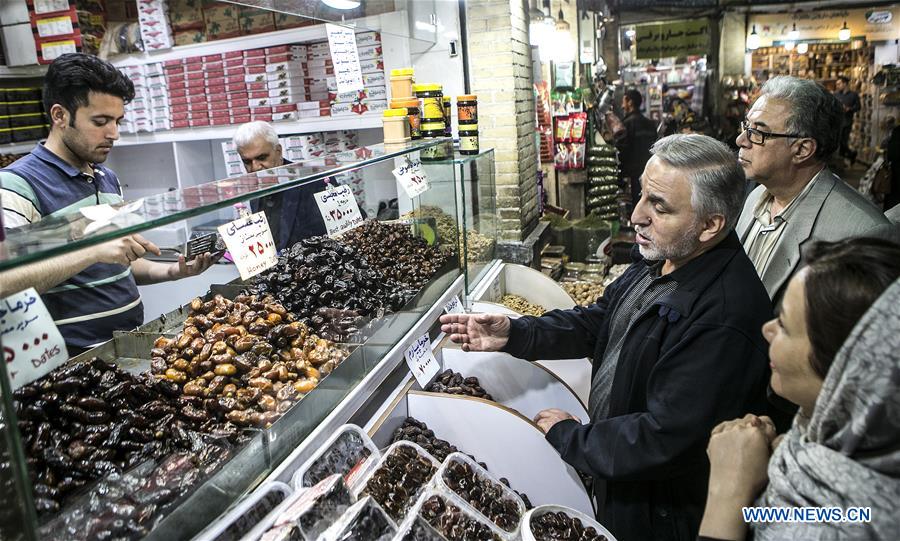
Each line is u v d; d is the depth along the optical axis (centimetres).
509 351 212
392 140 255
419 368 210
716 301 156
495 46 379
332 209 218
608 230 515
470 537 143
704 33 694
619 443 160
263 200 186
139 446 117
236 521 113
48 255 94
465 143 302
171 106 404
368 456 156
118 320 214
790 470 81
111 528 96
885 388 68
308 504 116
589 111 619
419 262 248
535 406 247
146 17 390
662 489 167
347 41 262
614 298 201
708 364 151
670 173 157
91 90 207
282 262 205
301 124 385
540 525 153
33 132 354
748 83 715
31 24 337
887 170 588
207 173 443
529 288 365
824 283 79
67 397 120
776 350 88
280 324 171
